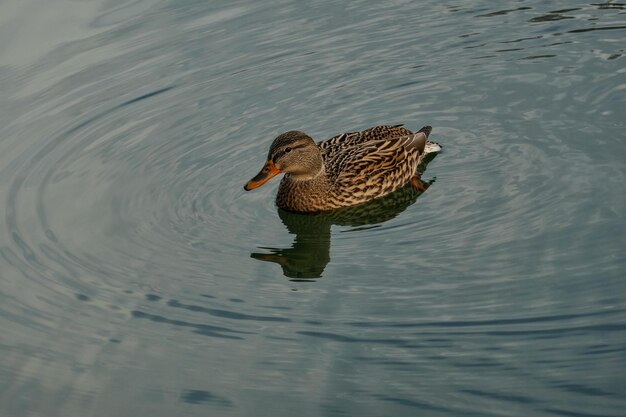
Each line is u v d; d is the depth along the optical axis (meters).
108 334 12.48
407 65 18.58
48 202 15.30
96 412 11.20
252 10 20.56
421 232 14.44
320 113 17.50
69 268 13.79
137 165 16.20
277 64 18.73
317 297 13.05
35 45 19.41
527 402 10.83
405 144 16.23
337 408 11.02
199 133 16.94
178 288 13.34
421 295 12.90
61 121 17.27
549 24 19.38
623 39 18.55
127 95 17.91
